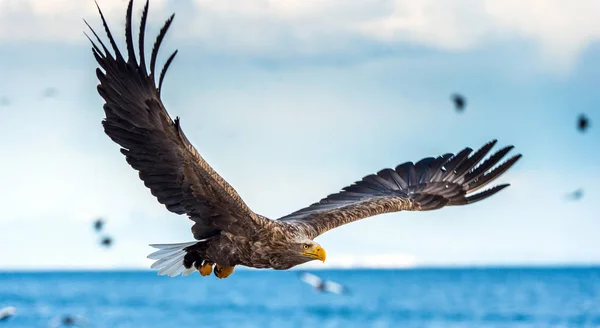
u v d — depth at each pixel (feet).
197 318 202.69
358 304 244.42
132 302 252.62
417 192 43.01
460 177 43.11
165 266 35.63
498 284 373.40
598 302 234.38
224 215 34.22
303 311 219.82
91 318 199.72
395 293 308.81
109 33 32.07
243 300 267.18
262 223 34.37
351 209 39.99
